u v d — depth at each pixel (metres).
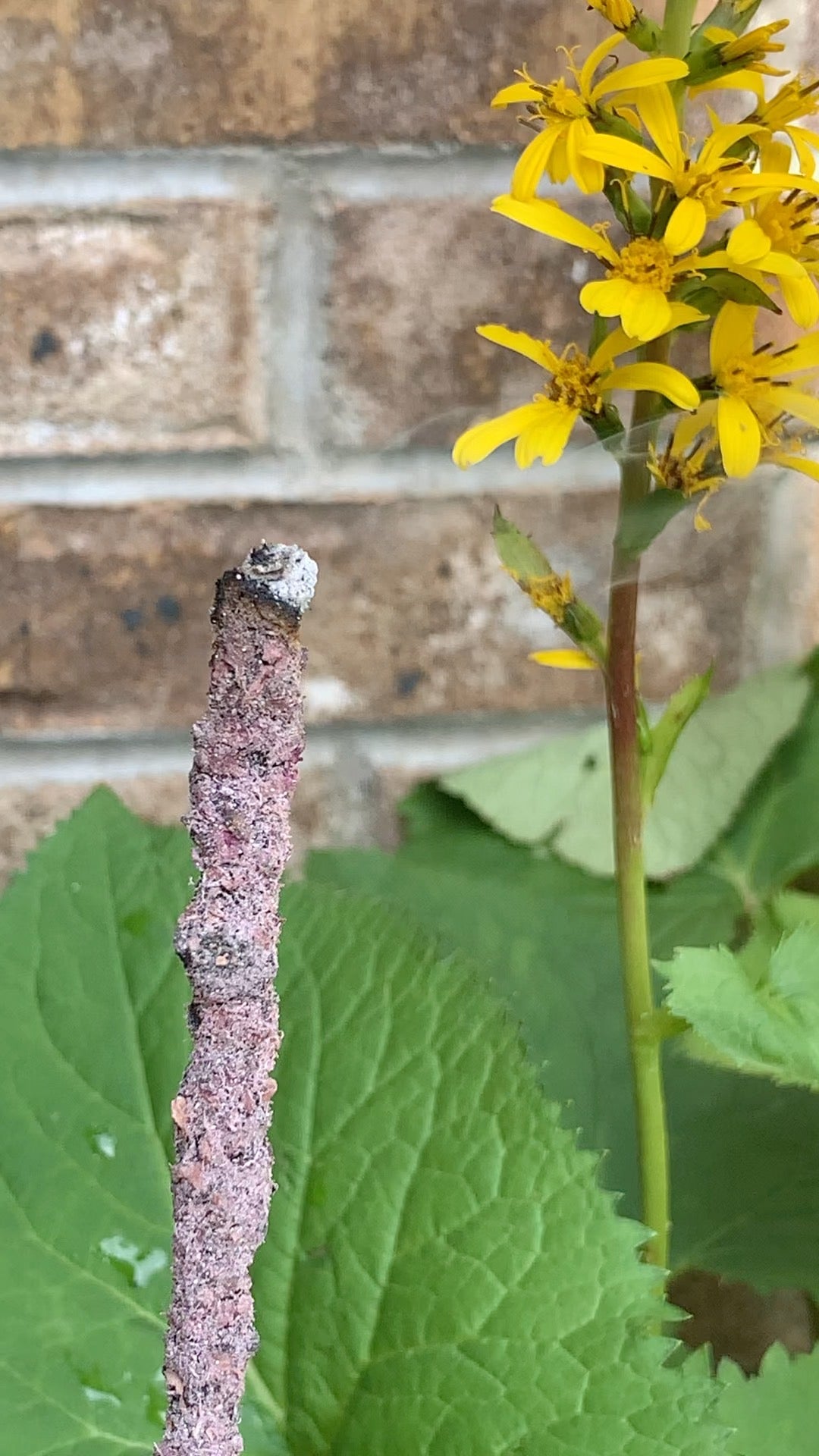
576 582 0.37
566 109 0.33
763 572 0.42
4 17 0.41
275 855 0.24
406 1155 0.37
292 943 0.39
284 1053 0.38
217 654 0.23
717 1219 0.42
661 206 0.32
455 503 0.45
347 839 0.49
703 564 0.41
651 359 0.33
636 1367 0.34
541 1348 0.34
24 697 0.47
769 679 0.44
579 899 0.46
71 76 0.42
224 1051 0.25
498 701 0.48
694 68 0.33
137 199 0.43
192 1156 0.25
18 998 0.40
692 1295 0.45
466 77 0.43
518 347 0.34
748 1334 0.45
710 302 0.32
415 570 0.46
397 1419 0.35
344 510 0.46
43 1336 0.37
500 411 0.44
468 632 0.47
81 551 0.46
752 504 0.40
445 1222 0.36
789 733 0.45
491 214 0.44
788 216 0.32
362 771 0.48
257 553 0.23
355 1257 0.36
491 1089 0.37
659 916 0.45
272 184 0.43
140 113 0.42
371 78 0.43
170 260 0.44
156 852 0.41
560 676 0.47
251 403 0.45
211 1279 0.26
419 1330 0.35
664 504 0.34
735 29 0.33
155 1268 0.37
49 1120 0.39
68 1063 0.39
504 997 0.41
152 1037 0.39
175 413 0.45
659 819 0.46
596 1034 0.44
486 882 0.46
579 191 0.38
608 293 0.31
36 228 0.43
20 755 0.48
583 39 0.42
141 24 0.42
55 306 0.44
